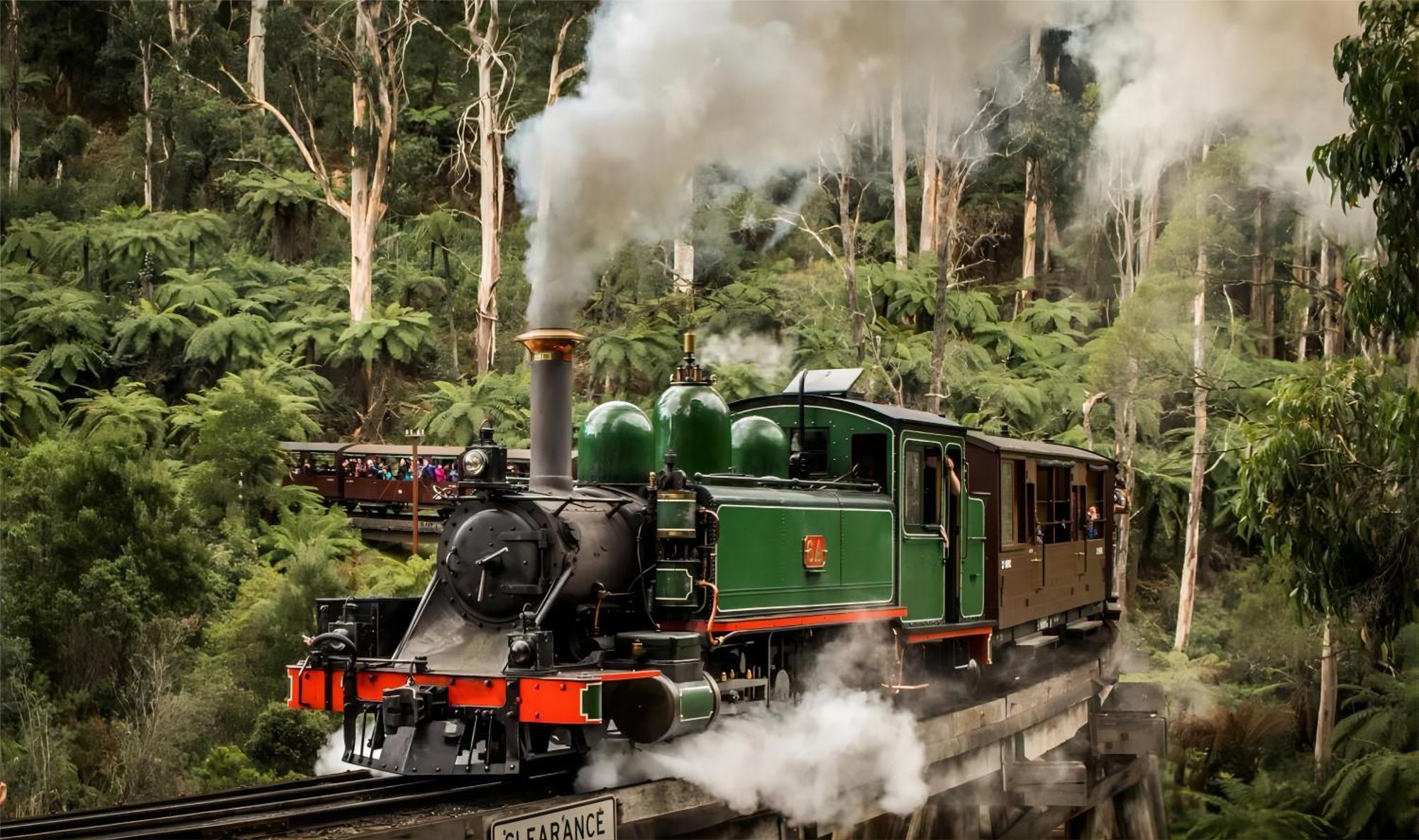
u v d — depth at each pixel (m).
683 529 8.66
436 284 38.19
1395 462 13.41
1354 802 22.66
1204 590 32.47
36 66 47.12
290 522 25.55
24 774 15.12
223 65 37.69
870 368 29.98
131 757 15.81
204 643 18.72
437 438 30.47
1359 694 26.45
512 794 8.52
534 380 8.96
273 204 38.41
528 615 8.00
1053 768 12.77
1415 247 12.46
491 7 34.34
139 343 31.83
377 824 7.55
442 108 43.97
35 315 31.42
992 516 13.34
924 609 11.99
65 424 28.09
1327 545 13.55
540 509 8.33
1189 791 24.58
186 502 21.86
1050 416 32.69
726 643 9.31
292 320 34.81
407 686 7.98
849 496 10.91
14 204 38.34
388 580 22.48
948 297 34.09
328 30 36.25
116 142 46.06
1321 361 30.48
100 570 17.78
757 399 12.12
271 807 8.11
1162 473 32.44
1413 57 12.12
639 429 9.47
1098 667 17.38
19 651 16.75
